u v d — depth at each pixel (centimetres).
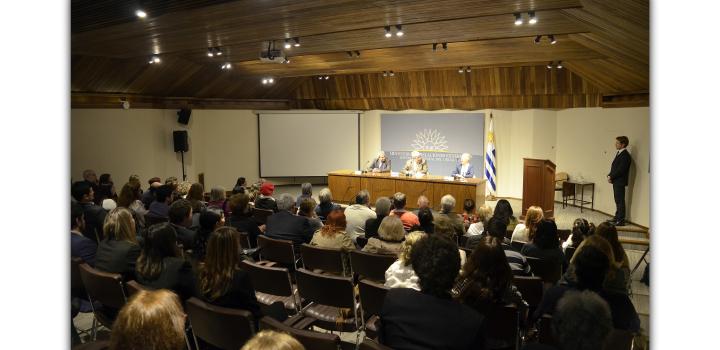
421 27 674
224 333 259
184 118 1167
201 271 281
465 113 1244
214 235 276
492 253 276
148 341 177
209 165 1292
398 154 1355
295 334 228
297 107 1427
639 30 486
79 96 963
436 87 1170
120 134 1055
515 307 274
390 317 205
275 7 549
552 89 1040
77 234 384
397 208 622
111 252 338
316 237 458
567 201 1124
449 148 1276
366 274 413
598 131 1012
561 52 817
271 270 363
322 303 348
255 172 1380
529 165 943
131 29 669
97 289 320
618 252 376
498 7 550
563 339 214
